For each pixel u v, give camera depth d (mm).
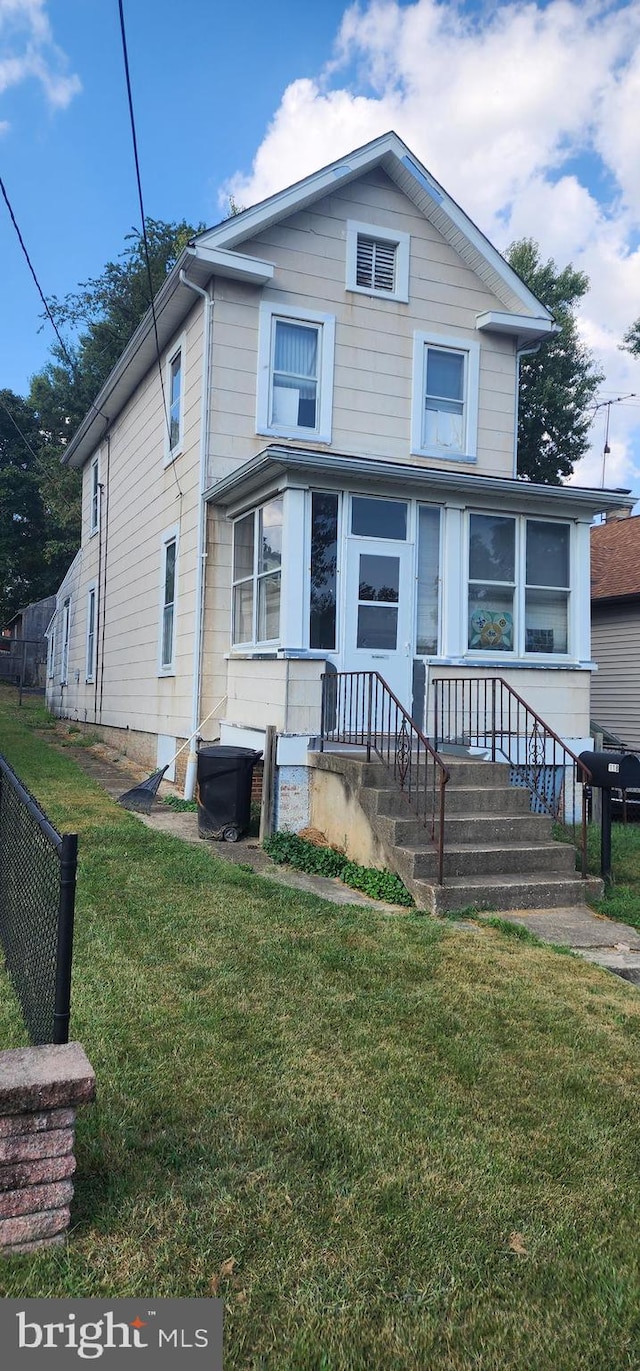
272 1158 2826
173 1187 2645
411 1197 2680
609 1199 2746
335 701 8789
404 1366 2070
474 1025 4020
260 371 10477
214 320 10258
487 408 11867
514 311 12055
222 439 10312
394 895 6363
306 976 4496
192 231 25547
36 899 3363
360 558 9141
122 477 15273
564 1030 4020
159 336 11977
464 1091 3385
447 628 9469
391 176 11328
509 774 7965
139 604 13797
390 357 11250
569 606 10094
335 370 10906
